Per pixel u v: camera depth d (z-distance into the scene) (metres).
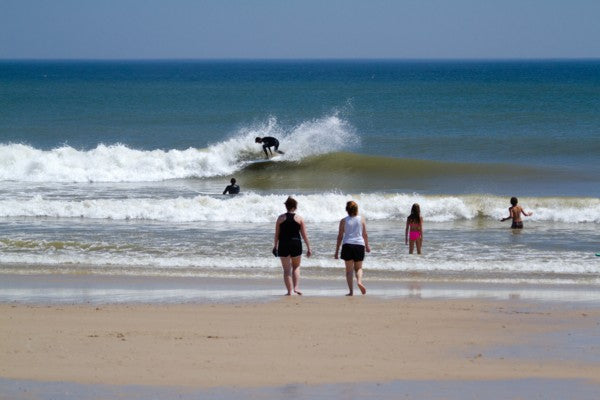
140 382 25.33
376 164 97.94
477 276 47.38
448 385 25.39
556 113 185.25
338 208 68.06
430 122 162.88
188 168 95.75
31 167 92.06
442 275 47.59
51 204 67.38
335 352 29.45
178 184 88.88
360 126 153.50
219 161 96.69
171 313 36.31
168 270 48.62
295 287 41.62
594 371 27.20
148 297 40.72
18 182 88.50
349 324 34.22
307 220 66.25
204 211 66.69
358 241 41.31
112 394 24.05
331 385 25.22
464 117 174.50
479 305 38.81
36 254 53.00
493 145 122.25
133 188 84.81
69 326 33.47
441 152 115.62
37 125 160.75
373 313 36.56
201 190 83.44
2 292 42.06
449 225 65.25
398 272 48.50
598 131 142.38
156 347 29.86
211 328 33.22
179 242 56.84
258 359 28.30
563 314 36.78
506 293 42.28
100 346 29.97
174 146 127.44
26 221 64.50
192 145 128.62
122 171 92.94
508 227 64.31
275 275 47.41
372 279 46.44
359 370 27.05
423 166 97.81
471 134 137.75
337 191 84.00
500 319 35.56
